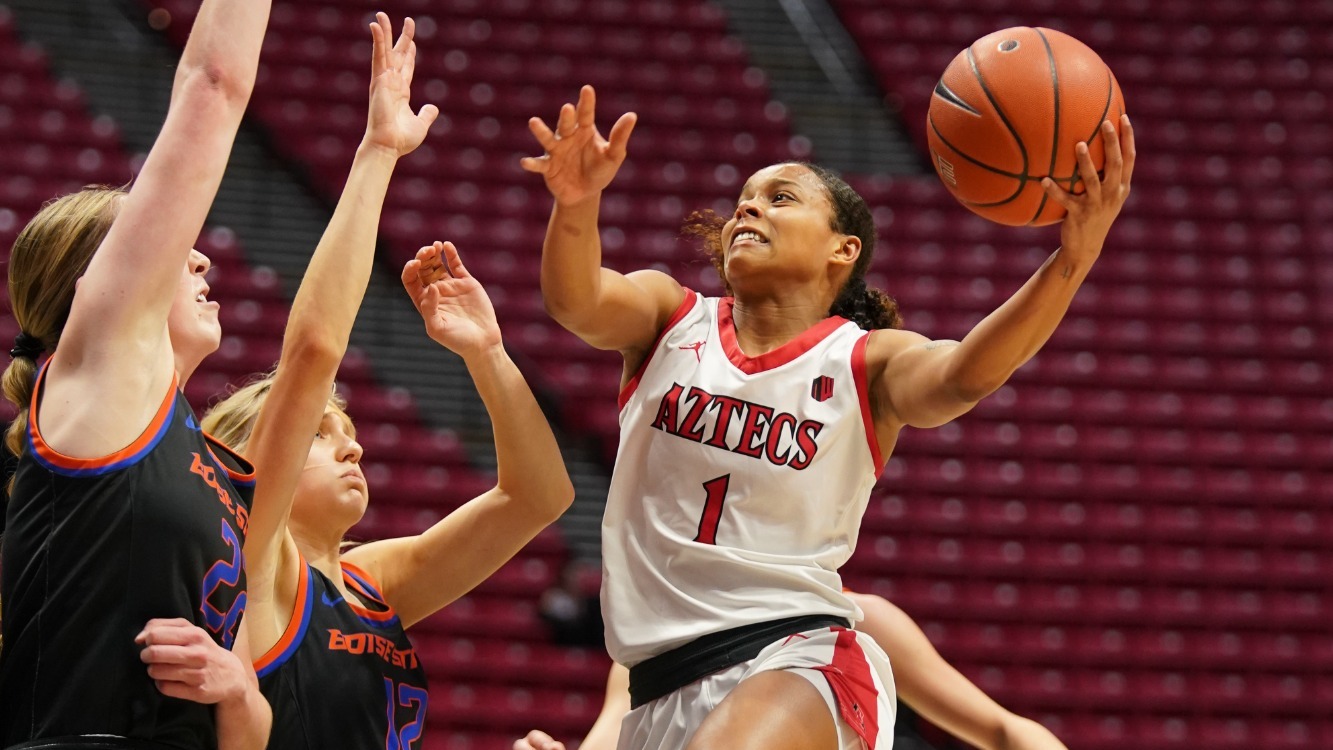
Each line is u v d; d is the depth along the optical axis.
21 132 23.81
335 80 26.55
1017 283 25.23
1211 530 21.77
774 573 5.78
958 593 20.73
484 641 18.84
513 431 6.71
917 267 25.28
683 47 28.33
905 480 21.83
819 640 5.71
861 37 29.09
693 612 5.79
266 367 21.38
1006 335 5.48
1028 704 19.83
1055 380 23.55
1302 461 22.91
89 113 24.44
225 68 4.91
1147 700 19.95
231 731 4.83
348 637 6.32
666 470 5.97
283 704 5.96
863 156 27.23
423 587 7.00
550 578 19.67
